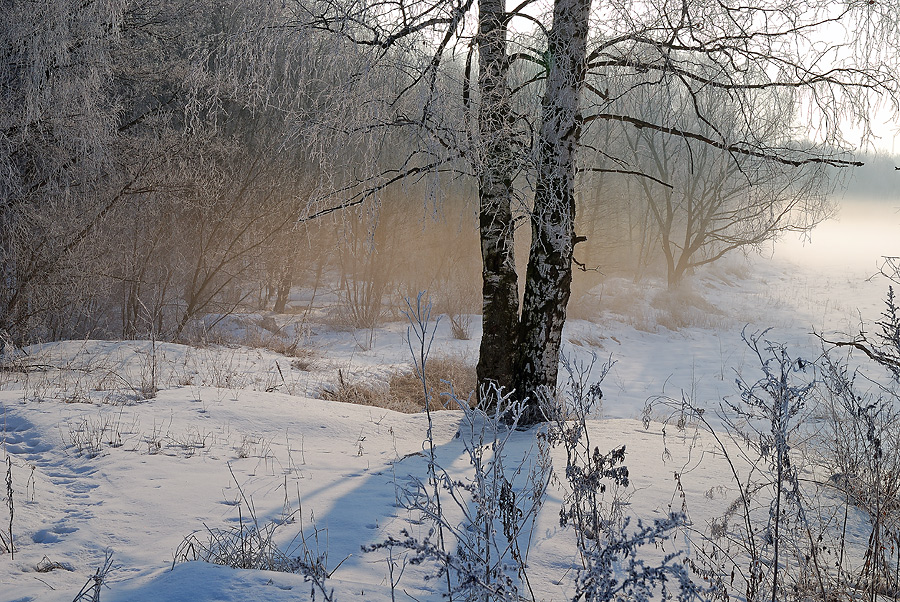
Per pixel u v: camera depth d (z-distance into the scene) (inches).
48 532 174.1
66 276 530.3
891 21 288.0
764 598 139.9
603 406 538.6
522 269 986.7
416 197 816.3
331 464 248.1
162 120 633.6
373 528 179.8
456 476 234.8
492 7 319.0
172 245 700.0
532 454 268.4
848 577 160.2
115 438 258.7
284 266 839.7
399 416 344.5
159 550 160.9
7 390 345.7
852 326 975.0
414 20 276.8
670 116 323.6
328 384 467.8
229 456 248.5
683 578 107.5
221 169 675.4
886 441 204.2
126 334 645.3
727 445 288.5
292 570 145.6
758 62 313.4
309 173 721.6
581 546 135.6
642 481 229.5
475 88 292.5
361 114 286.4
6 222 488.4
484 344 345.1
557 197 329.4
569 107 321.1
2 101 478.3
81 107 489.1
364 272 871.1
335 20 273.1
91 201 553.9
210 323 721.0
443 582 145.4
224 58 308.0
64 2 463.5
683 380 657.6
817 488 220.2
